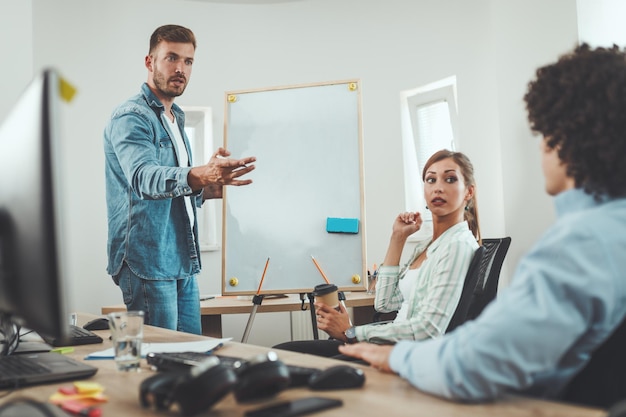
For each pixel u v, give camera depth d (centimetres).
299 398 91
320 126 282
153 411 88
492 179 386
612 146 84
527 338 78
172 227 244
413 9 429
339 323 200
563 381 91
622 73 86
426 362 90
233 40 450
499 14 368
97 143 414
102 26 417
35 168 85
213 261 441
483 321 83
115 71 421
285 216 278
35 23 391
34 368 111
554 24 345
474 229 222
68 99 88
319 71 451
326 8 451
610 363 87
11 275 95
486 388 83
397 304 230
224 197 283
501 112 366
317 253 273
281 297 329
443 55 415
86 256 407
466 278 185
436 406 85
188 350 135
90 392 95
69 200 400
